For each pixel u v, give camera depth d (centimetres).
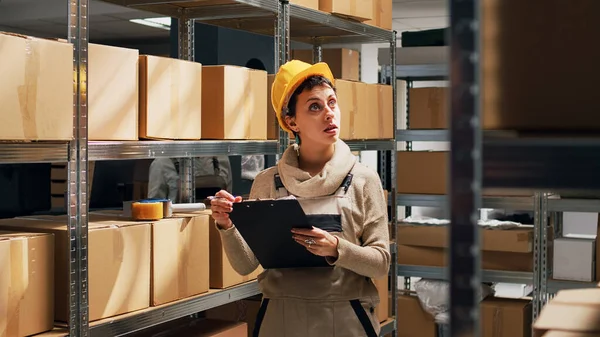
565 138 65
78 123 221
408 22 829
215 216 230
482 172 67
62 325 223
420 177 485
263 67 580
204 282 278
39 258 213
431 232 475
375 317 227
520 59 67
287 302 221
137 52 250
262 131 314
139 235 247
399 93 805
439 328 470
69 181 219
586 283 428
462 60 67
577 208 430
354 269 210
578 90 66
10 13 852
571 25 66
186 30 345
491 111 68
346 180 222
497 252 455
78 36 222
